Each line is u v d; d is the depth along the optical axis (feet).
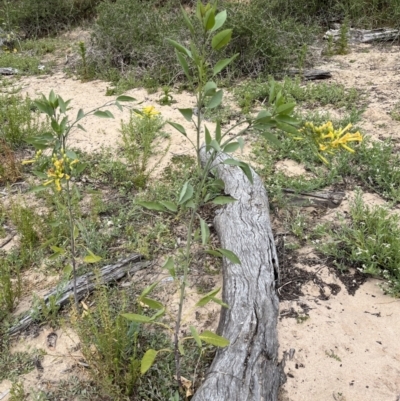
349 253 10.55
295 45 24.25
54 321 9.11
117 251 11.10
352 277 10.06
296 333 8.84
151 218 12.26
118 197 13.26
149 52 23.02
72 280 10.03
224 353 7.70
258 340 7.89
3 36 31.01
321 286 9.87
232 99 19.52
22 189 13.91
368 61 23.18
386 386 7.91
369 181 13.25
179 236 11.58
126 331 8.39
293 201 12.42
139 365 7.79
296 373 8.14
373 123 16.65
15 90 21.86
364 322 9.05
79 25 34.30
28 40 31.45
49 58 27.78
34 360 8.55
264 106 18.62
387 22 27.43
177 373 7.57
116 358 7.58
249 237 10.14
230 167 12.94
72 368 8.38
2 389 8.13
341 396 7.79
